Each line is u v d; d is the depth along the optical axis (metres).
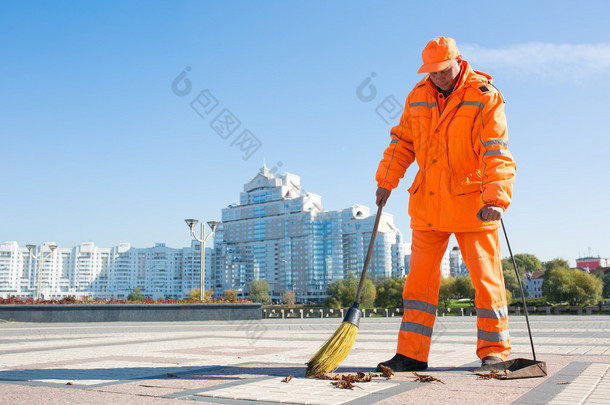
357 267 170.88
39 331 11.99
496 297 4.13
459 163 4.13
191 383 3.54
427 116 4.27
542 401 2.76
